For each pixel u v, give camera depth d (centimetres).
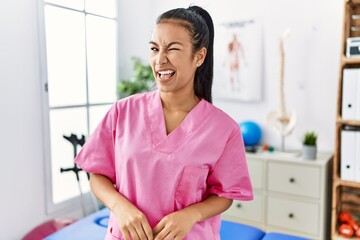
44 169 216
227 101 265
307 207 210
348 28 198
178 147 75
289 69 241
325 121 233
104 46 263
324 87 231
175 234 66
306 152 212
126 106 82
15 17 191
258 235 162
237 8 254
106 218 177
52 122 224
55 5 219
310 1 229
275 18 242
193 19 71
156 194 73
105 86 267
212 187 80
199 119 78
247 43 251
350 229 198
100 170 82
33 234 197
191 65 72
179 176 73
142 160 74
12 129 194
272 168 219
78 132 244
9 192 195
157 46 70
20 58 196
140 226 67
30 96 203
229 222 174
